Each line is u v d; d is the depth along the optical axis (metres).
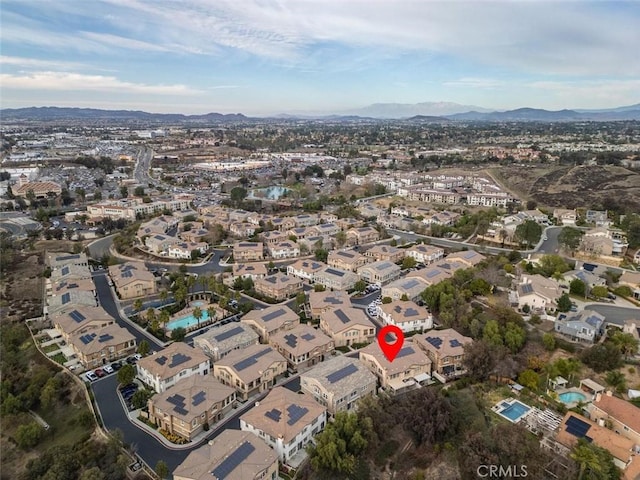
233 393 92.38
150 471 75.69
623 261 160.50
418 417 82.69
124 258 188.50
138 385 100.94
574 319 110.81
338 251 183.25
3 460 83.94
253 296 148.62
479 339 111.44
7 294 148.50
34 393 96.44
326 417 89.38
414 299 140.12
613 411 81.69
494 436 76.81
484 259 164.38
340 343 118.38
